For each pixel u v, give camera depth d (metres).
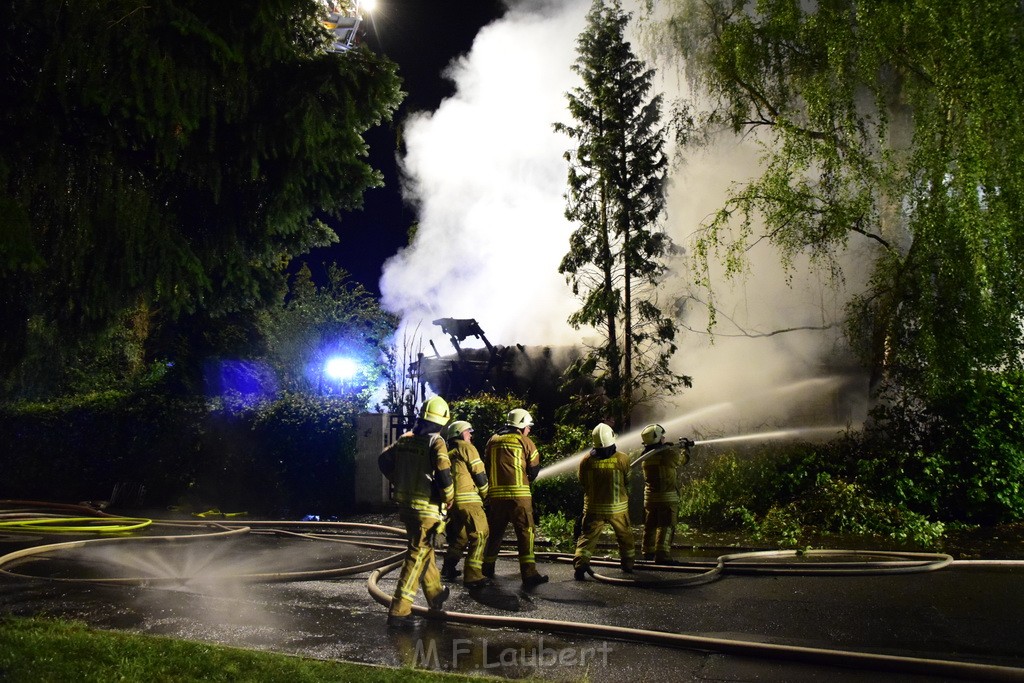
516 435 8.59
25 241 7.14
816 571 8.56
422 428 7.06
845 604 7.29
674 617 6.96
